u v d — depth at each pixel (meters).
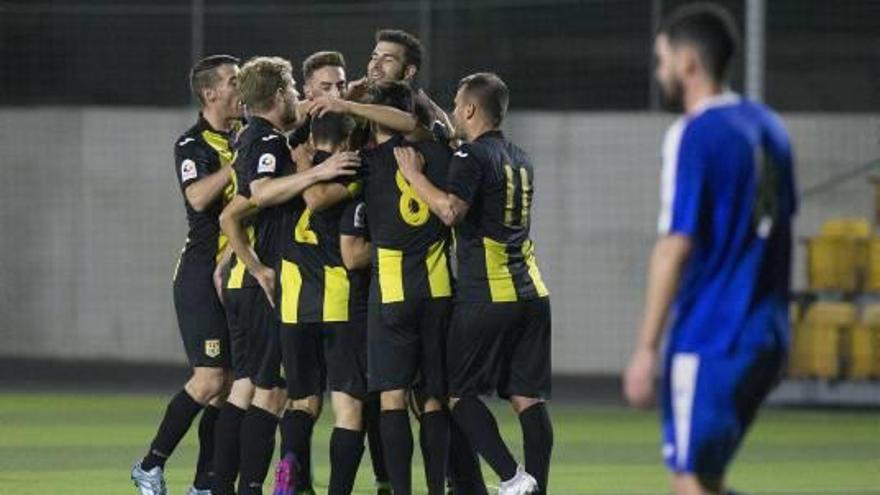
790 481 34.31
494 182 25.17
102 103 62.41
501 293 25.38
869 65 59.66
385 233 25.25
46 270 61.59
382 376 25.36
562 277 59.00
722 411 17.23
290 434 26.89
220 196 27.84
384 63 27.33
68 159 61.28
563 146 58.84
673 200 17.06
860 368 49.72
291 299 25.88
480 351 25.52
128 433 41.81
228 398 27.50
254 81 26.03
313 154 26.64
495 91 25.73
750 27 48.00
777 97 60.22
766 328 17.39
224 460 27.27
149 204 60.84
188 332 28.31
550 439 26.08
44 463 35.78
